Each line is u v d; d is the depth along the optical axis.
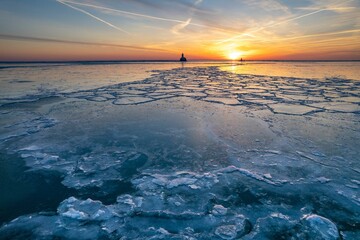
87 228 2.19
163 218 2.33
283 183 2.87
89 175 3.10
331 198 2.58
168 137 4.38
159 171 3.19
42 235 2.10
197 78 15.81
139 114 6.02
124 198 2.63
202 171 3.19
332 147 3.84
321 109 6.43
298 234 2.10
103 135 4.49
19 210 2.44
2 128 4.87
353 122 5.19
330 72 21.52
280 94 8.97
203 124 5.13
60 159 3.51
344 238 2.04
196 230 2.17
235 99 8.05
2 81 12.93
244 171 3.14
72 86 11.16
